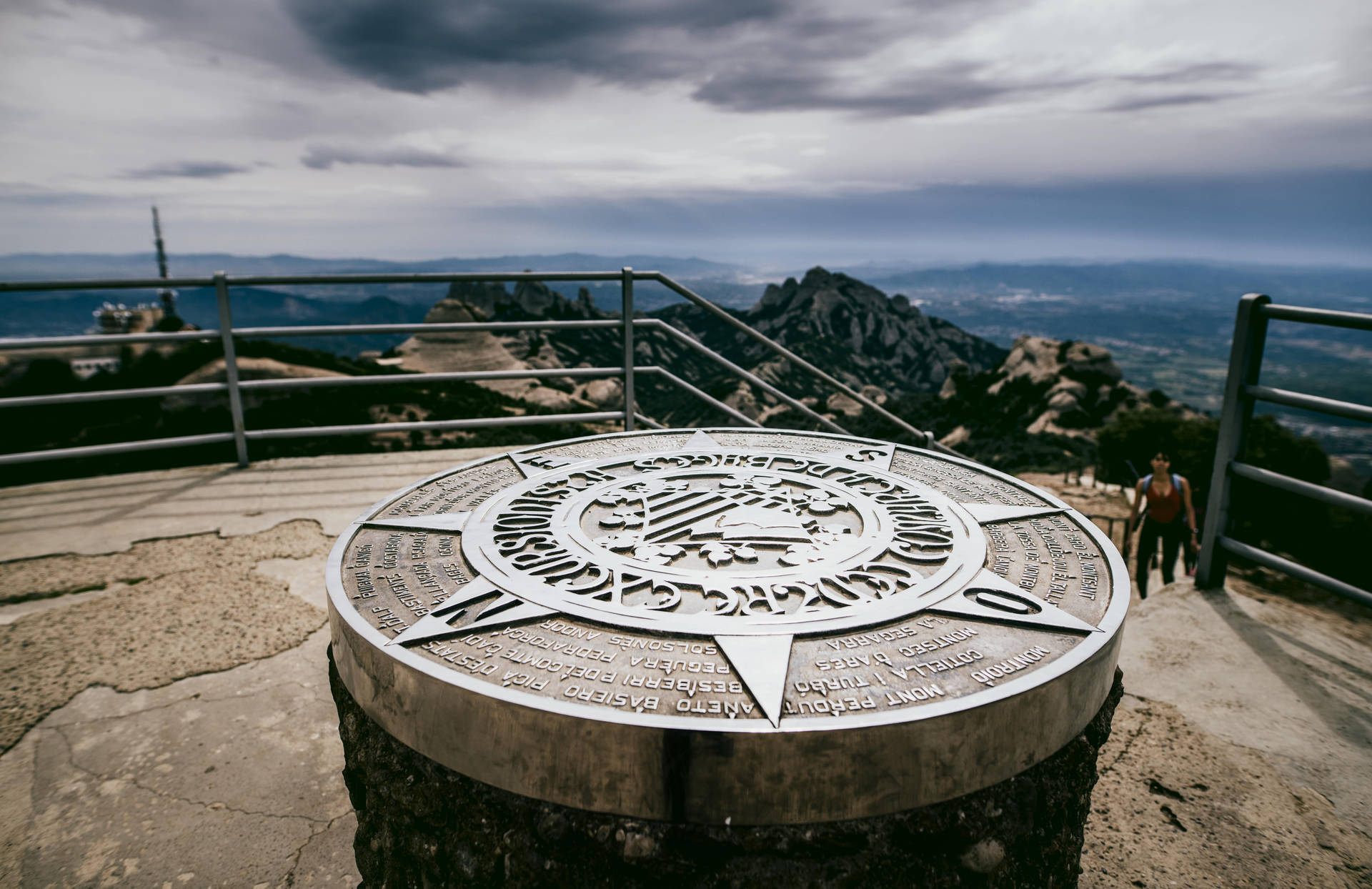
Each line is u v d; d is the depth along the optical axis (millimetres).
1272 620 3434
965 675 1646
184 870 2006
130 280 4438
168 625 3078
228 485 4707
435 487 2988
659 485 2996
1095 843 2223
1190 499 5695
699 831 1479
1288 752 2570
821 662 1706
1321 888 2053
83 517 4168
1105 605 1987
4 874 1967
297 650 2936
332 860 2064
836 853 1499
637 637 1822
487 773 1588
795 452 3477
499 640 1801
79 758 2361
